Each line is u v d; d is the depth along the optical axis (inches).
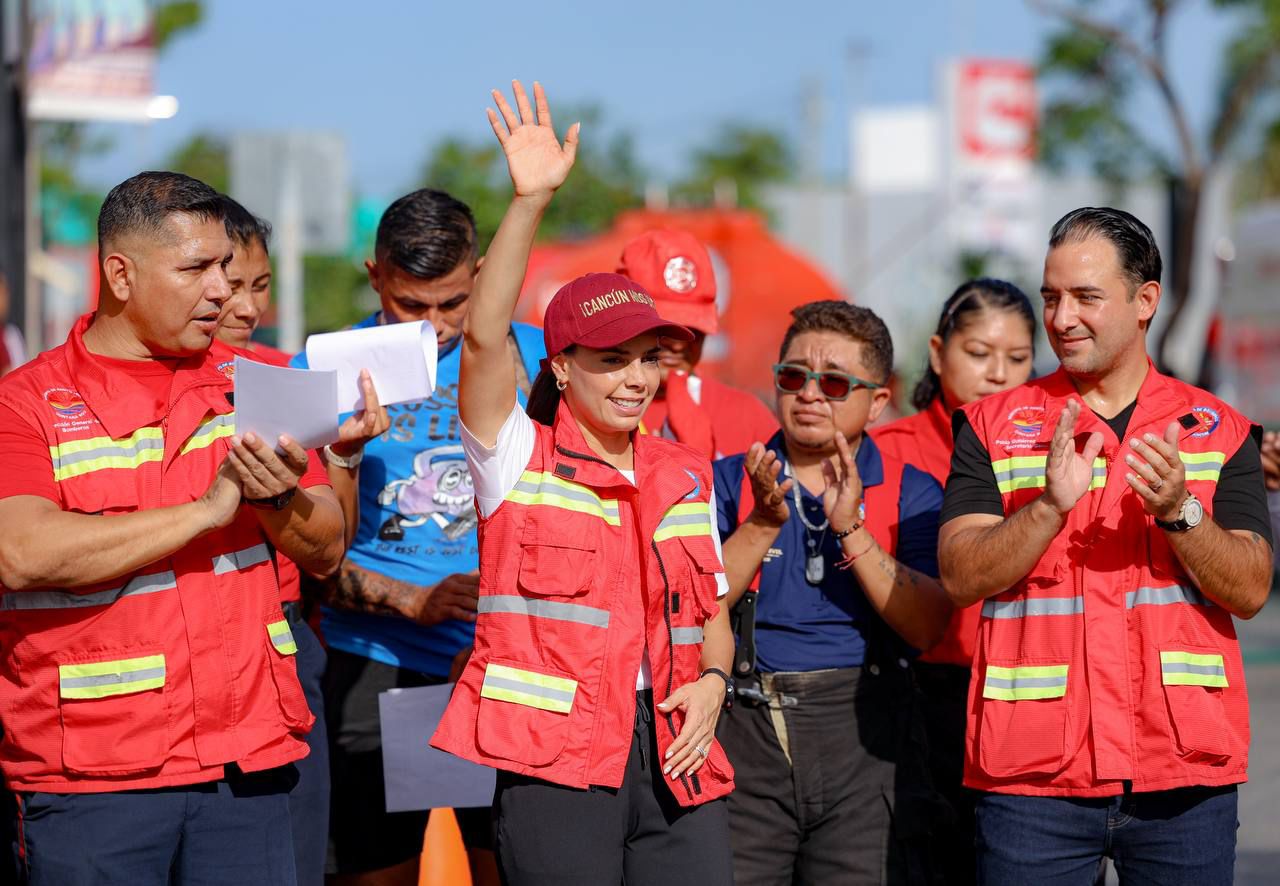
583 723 207.6
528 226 206.4
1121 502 224.4
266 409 200.1
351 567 276.4
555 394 226.2
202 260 209.9
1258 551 220.5
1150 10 1221.1
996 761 226.1
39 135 1421.0
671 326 212.1
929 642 254.5
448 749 208.2
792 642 257.3
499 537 212.2
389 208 283.1
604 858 208.8
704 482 224.4
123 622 205.2
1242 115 1344.7
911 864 255.4
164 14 1349.7
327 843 271.1
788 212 2034.9
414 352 226.4
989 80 1781.5
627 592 212.7
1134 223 228.7
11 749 207.6
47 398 209.5
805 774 254.1
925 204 1984.5
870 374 262.8
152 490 210.7
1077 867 225.8
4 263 630.5
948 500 238.8
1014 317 299.3
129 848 204.7
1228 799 223.6
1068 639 223.8
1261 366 932.0
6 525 197.5
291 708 218.7
